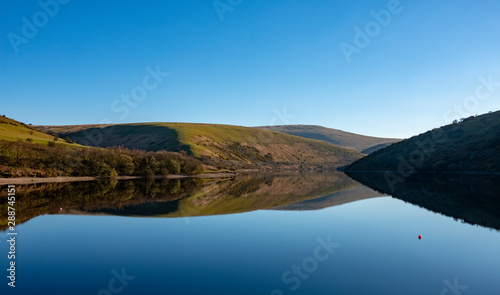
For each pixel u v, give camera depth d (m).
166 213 34.72
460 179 77.31
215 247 21.16
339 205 41.12
